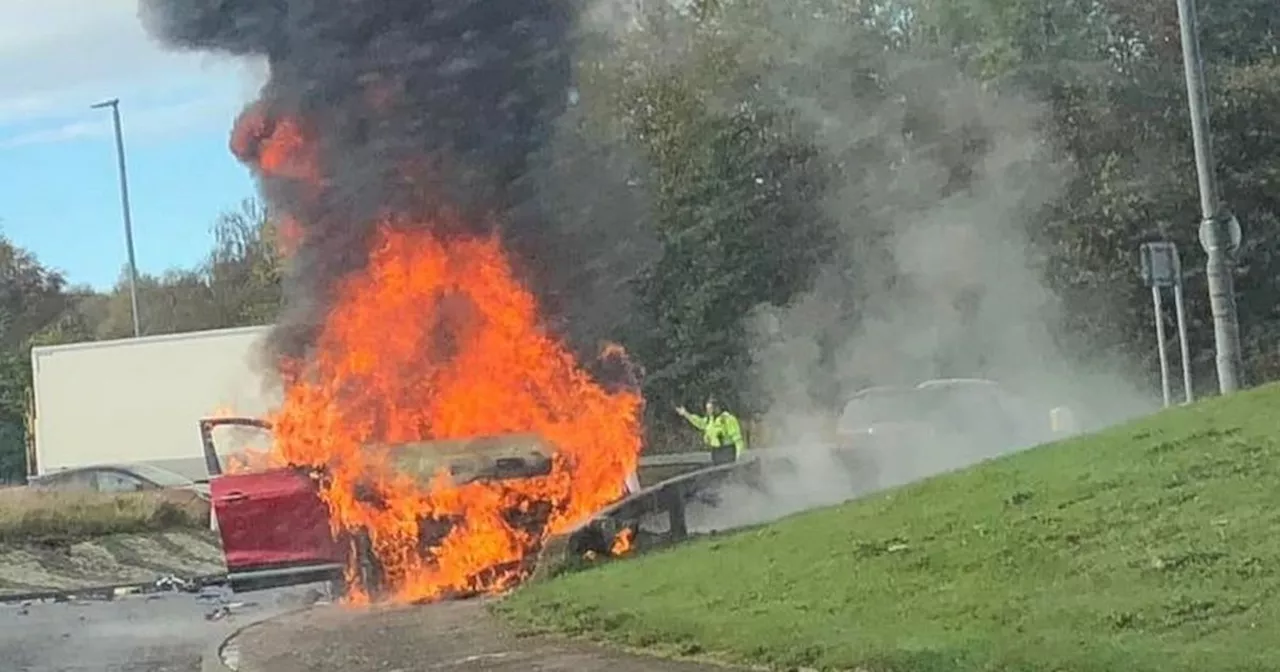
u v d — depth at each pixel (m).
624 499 16.17
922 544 11.41
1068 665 8.09
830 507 14.09
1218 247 20.00
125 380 38.56
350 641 12.18
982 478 12.96
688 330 39.34
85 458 38.72
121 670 12.50
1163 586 9.43
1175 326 37.94
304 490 15.73
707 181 40.00
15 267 90.25
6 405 70.25
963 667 8.39
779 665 9.25
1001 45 40.19
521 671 9.98
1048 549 10.59
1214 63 39.50
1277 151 38.88
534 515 15.84
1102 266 38.50
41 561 22.89
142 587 20.55
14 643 14.80
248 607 17.11
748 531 14.09
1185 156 38.62
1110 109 39.03
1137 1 40.16
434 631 12.29
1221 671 7.67
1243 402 13.94
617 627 11.02
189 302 79.88
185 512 26.12
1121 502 11.24
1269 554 9.59
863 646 9.07
